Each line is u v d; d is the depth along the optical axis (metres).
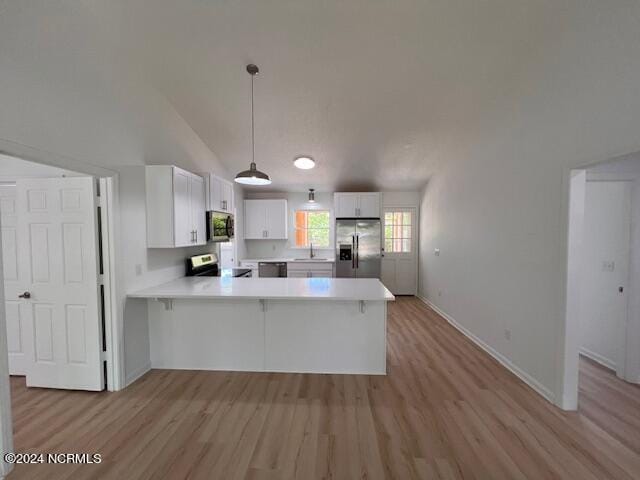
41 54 1.87
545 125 2.40
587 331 3.18
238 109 3.44
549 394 2.36
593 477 1.63
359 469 1.68
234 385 2.65
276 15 2.30
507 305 2.93
